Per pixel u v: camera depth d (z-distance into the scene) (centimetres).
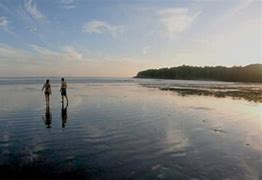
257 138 1883
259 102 4197
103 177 1134
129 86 9444
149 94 5512
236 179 1170
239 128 2203
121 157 1390
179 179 1147
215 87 8831
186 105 3691
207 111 3136
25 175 1122
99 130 1986
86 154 1413
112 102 3891
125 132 1945
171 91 6562
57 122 2258
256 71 18350
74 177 1121
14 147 1494
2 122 2222
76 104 3550
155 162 1337
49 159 1313
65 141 1655
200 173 1220
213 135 1938
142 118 2550
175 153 1494
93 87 8469
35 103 3575
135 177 1149
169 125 2248
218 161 1388
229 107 3541
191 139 1809
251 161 1401
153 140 1747
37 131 1911
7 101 3759
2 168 1184
